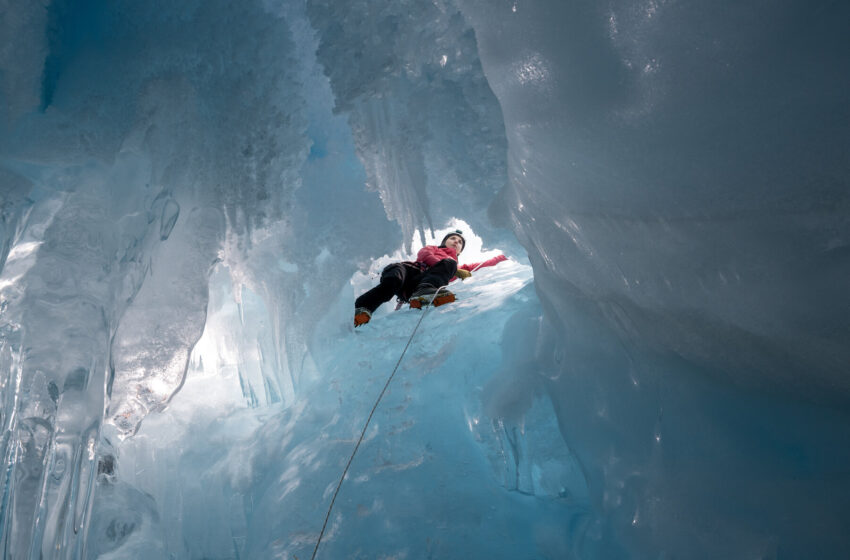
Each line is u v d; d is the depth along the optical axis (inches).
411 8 70.6
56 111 79.7
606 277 55.7
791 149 36.8
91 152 81.0
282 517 66.0
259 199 91.2
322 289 111.5
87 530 65.2
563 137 52.6
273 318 110.7
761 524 41.1
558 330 69.4
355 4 72.9
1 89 76.6
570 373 64.6
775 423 43.7
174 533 71.8
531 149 58.5
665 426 50.8
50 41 78.8
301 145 92.2
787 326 39.8
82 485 65.1
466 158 74.7
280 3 90.1
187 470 85.2
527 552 53.9
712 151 41.0
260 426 97.2
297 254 109.8
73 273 74.5
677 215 44.9
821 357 39.0
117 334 82.5
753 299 41.3
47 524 59.5
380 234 111.0
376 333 114.3
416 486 64.4
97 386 71.3
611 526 51.2
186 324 88.2
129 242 80.7
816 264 37.1
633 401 55.3
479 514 59.4
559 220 60.2
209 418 100.0
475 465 67.2
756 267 40.6
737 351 45.1
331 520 62.9
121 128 82.6
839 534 37.6
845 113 34.1
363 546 58.2
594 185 52.0
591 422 59.5
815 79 35.0
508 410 67.6
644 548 46.8
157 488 80.0
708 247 43.5
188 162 86.7
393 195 88.3
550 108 52.8
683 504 45.8
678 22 40.6
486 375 81.5
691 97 41.2
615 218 51.2
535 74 52.7
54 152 79.6
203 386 110.3
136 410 85.4
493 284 139.0
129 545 68.8
